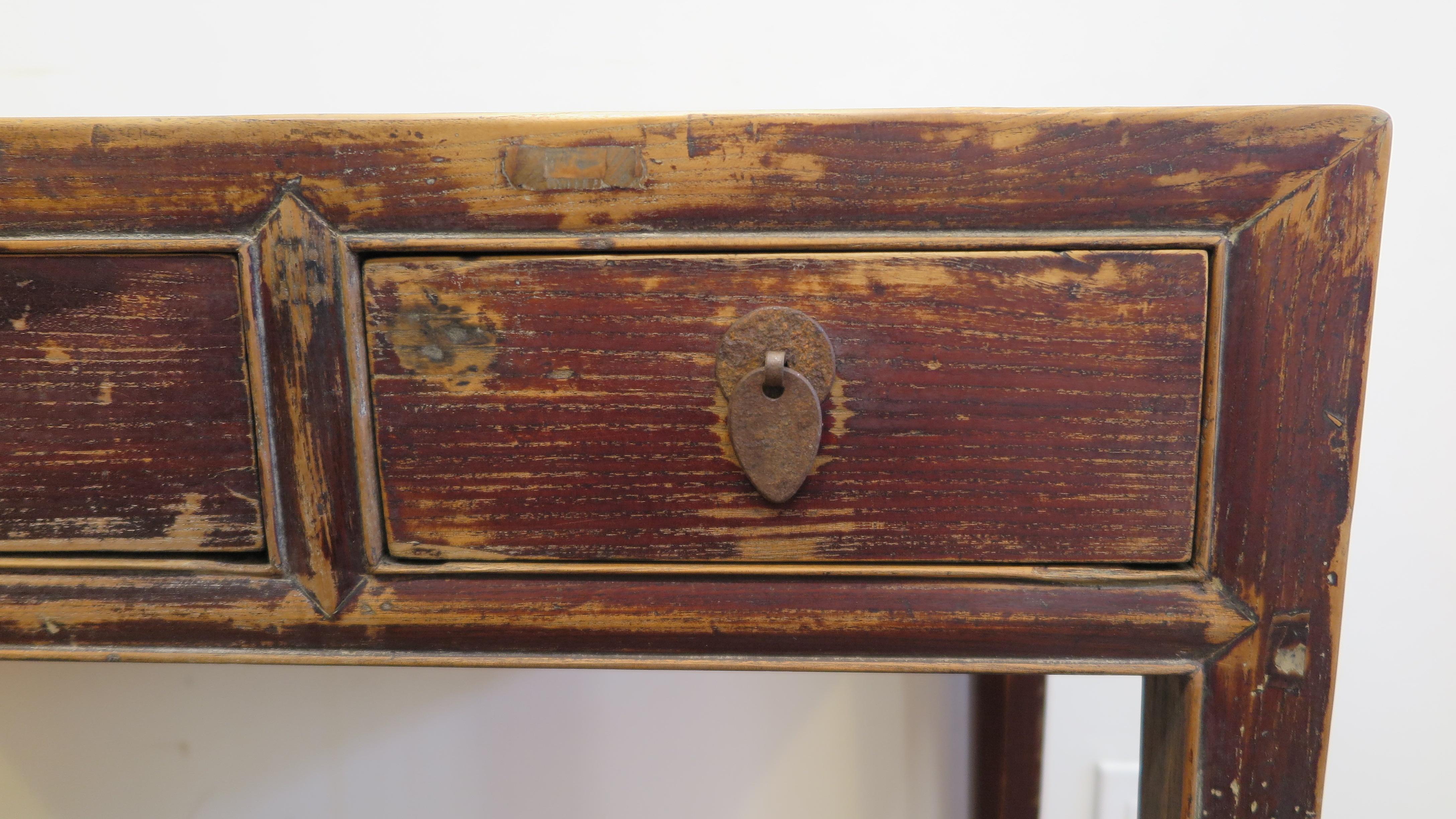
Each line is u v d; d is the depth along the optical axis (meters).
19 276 0.34
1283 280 0.32
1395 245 0.66
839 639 0.36
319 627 0.36
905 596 0.35
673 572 0.36
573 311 0.34
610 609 0.36
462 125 0.33
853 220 0.33
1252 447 0.33
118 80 0.67
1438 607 0.71
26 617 0.37
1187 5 0.65
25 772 0.77
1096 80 0.66
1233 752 0.35
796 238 0.33
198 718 0.77
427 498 0.35
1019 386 0.33
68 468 0.35
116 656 0.37
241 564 0.36
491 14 0.67
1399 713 0.73
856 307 0.33
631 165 0.33
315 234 0.33
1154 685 0.41
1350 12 0.64
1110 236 0.32
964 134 0.32
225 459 0.35
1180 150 0.32
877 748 0.77
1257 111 0.31
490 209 0.33
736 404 0.33
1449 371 0.67
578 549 0.36
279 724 0.77
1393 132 0.65
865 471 0.34
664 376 0.34
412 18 0.67
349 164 0.33
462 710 0.77
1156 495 0.34
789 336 0.33
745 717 0.78
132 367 0.35
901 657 0.36
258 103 0.67
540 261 0.33
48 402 0.35
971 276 0.33
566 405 0.34
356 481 0.35
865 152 0.32
